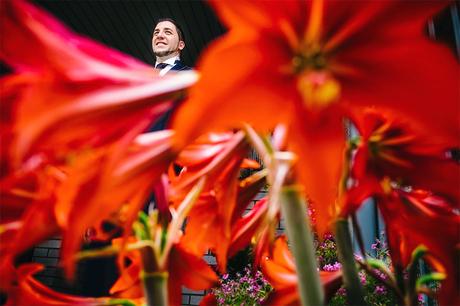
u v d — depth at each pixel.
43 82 0.32
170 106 0.37
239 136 0.47
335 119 0.33
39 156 0.34
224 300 1.89
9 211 0.37
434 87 0.30
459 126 0.29
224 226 0.49
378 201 0.48
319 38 0.34
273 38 0.32
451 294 0.46
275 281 0.55
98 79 0.34
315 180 0.32
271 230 0.43
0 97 0.32
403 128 0.42
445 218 0.47
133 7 4.62
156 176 0.38
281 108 0.32
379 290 1.42
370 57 0.33
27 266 0.45
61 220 0.33
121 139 0.34
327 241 1.77
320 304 0.40
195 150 0.48
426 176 0.43
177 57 2.24
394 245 0.52
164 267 0.41
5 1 0.33
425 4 0.32
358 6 0.33
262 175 0.55
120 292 0.51
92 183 0.33
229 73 0.29
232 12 0.30
